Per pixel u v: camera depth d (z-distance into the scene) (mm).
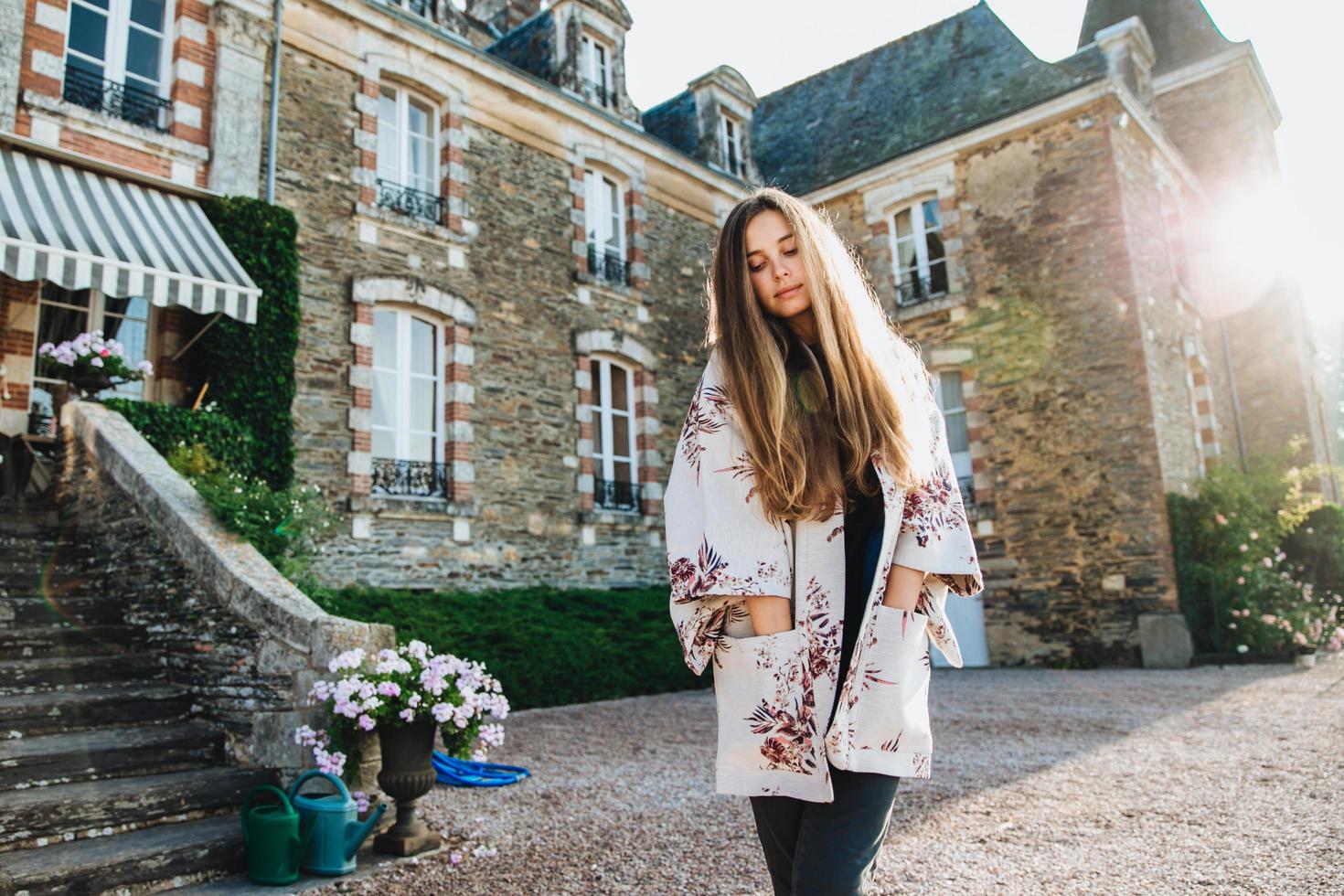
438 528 10500
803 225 1507
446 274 11156
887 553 1343
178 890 3590
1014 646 13414
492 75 12094
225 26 9469
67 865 3348
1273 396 18516
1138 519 12578
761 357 1393
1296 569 15031
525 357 11914
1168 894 3264
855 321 1459
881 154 16062
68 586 5902
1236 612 12320
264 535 5641
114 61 9000
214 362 8789
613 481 13047
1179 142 20203
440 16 12070
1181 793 4820
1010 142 14281
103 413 6938
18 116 8094
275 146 9688
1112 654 12555
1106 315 13133
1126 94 13695
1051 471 13391
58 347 7305
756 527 1333
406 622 8633
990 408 14039
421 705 4043
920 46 17750
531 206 12422
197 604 5016
